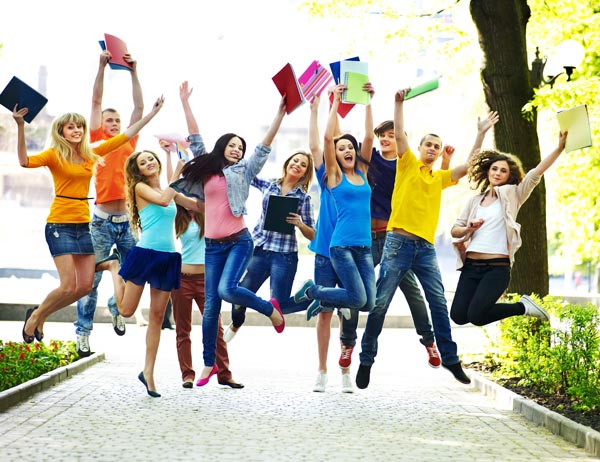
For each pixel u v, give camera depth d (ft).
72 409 25.55
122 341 46.75
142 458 19.58
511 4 37.70
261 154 29.25
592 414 25.55
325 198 29.91
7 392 25.84
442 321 30.55
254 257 31.71
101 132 34.42
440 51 48.19
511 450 21.93
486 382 31.32
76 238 29.73
